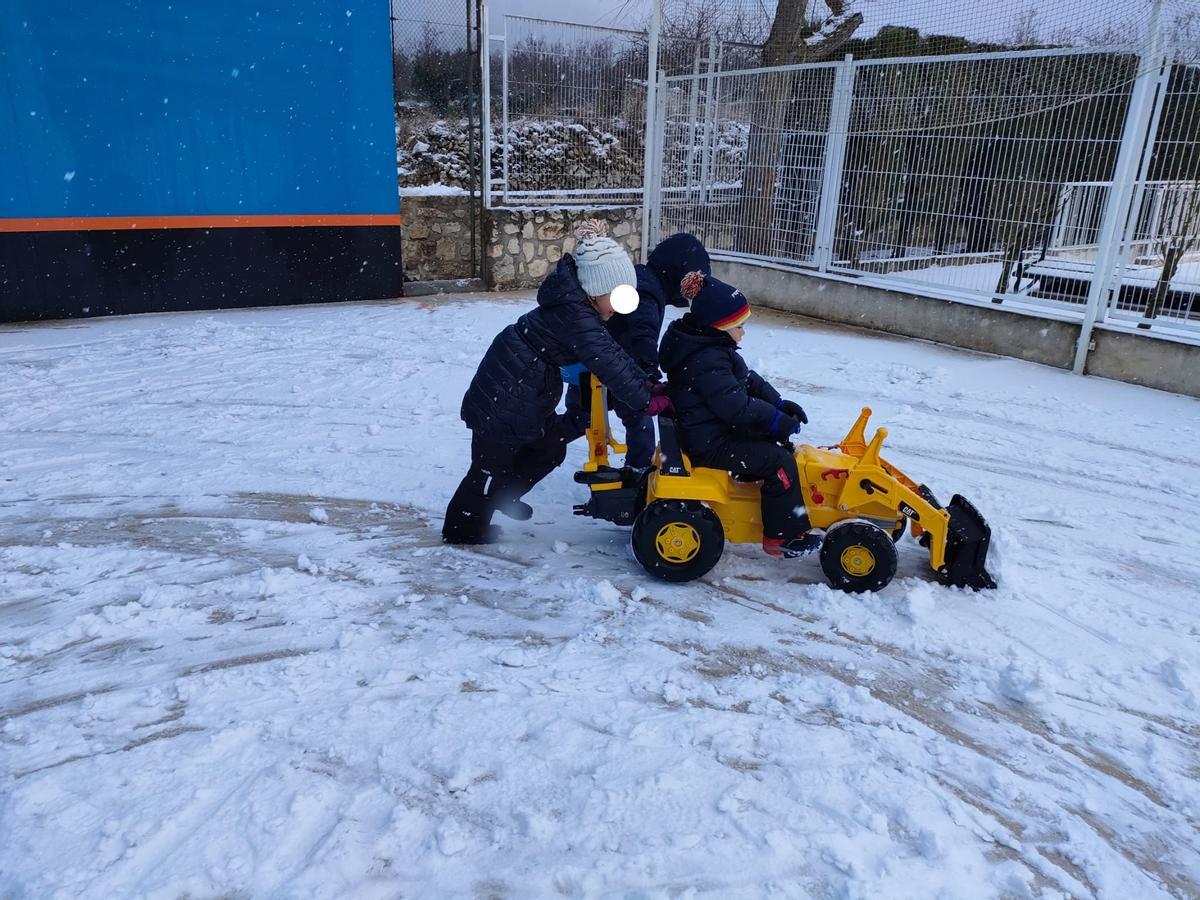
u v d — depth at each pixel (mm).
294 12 9445
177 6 8945
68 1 8516
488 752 2609
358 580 3775
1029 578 3957
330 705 2826
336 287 10453
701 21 11812
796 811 2408
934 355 8305
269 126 9656
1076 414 6508
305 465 5160
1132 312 7680
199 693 2883
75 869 2141
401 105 11945
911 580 3859
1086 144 7570
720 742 2689
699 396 3602
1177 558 4227
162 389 6621
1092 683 3152
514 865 2201
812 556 4113
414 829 2305
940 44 10297
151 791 2418
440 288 11359
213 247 9719
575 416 3957
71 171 8891
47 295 9070
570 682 3000
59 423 5832
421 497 4750
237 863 2176
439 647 3213
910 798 2482
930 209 8852
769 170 10422
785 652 3281
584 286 3504
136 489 4762
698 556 3691
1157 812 2535
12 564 3848
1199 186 7059
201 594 3594
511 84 11445
